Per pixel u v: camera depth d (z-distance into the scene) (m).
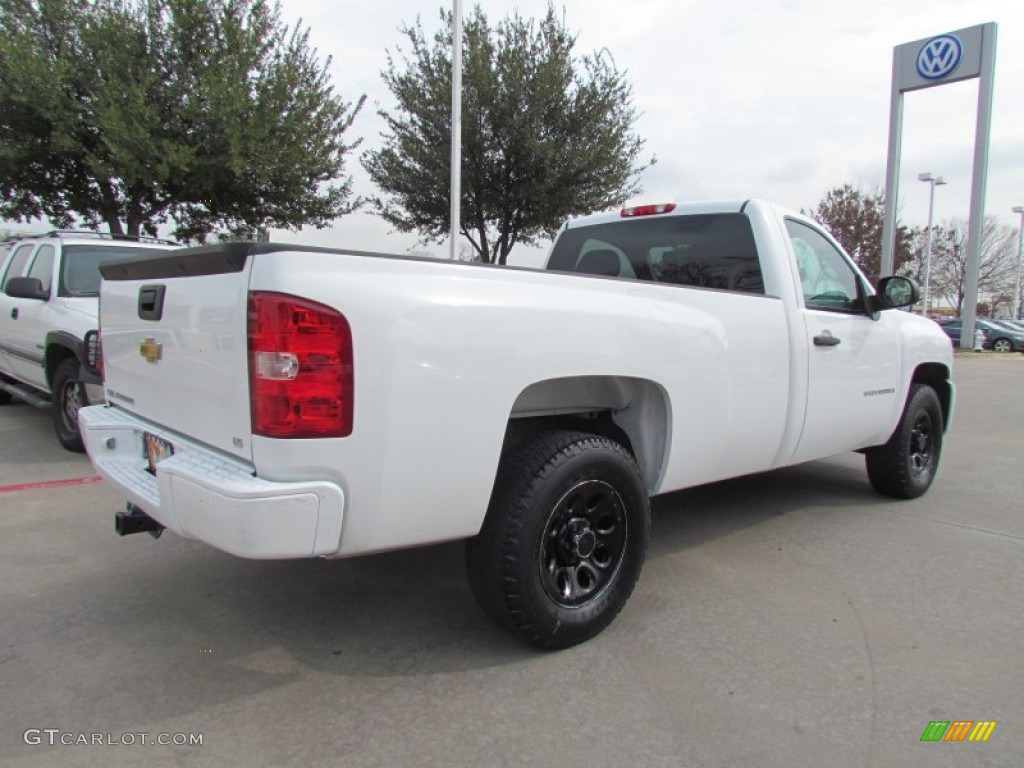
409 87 16.14
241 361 2.39
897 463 5.21
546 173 15.98
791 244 4.27
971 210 26.77
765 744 2.41
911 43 25.92
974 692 2.74
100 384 5.66
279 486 2.27
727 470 3.78
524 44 15.61
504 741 2.41
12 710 2.55
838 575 3.89
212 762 2.29
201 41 13.07
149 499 2.77
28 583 3.62
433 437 2.48
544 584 2.88
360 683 2.76
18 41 11.87
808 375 4.12
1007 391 14.21
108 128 11.87
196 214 14.63
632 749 2.38
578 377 3.01
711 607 3.47
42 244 7.21
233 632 3.15
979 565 4.06
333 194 15.62
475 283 2.63
